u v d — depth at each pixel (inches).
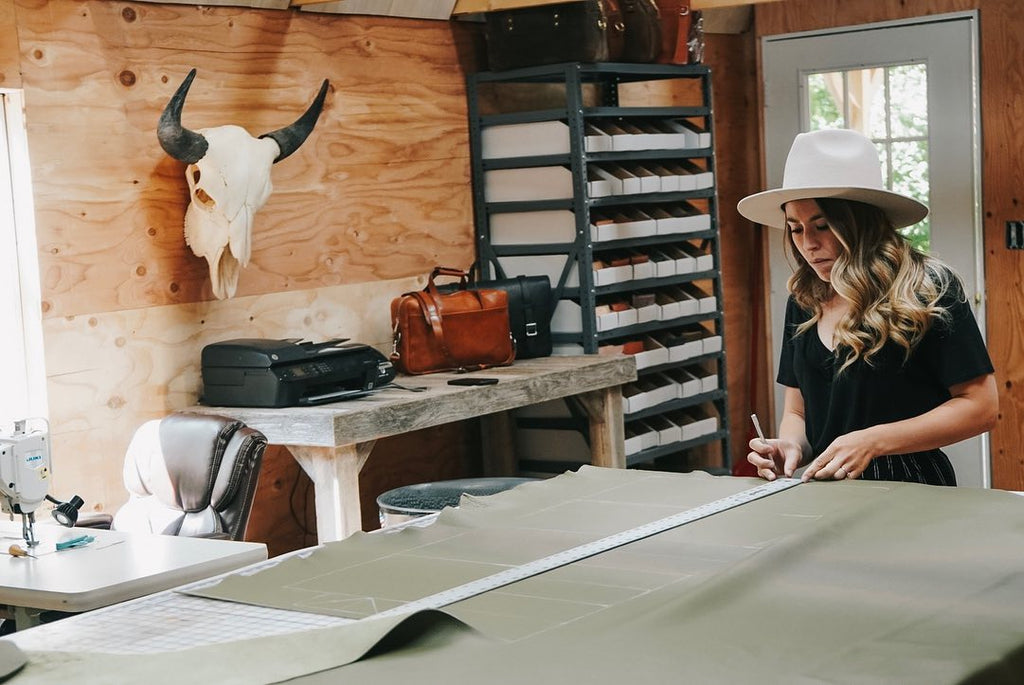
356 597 77.6
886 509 93.5
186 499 151.2
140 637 72.8
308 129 187.2
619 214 227.5
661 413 240.7
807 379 122.5
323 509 167.0
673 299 239.1
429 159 219.8
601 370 204.8
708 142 241.6
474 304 199.8
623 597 74.4
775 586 75.3
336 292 204.1
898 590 73.6
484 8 218.1
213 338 184.9
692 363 243.3
